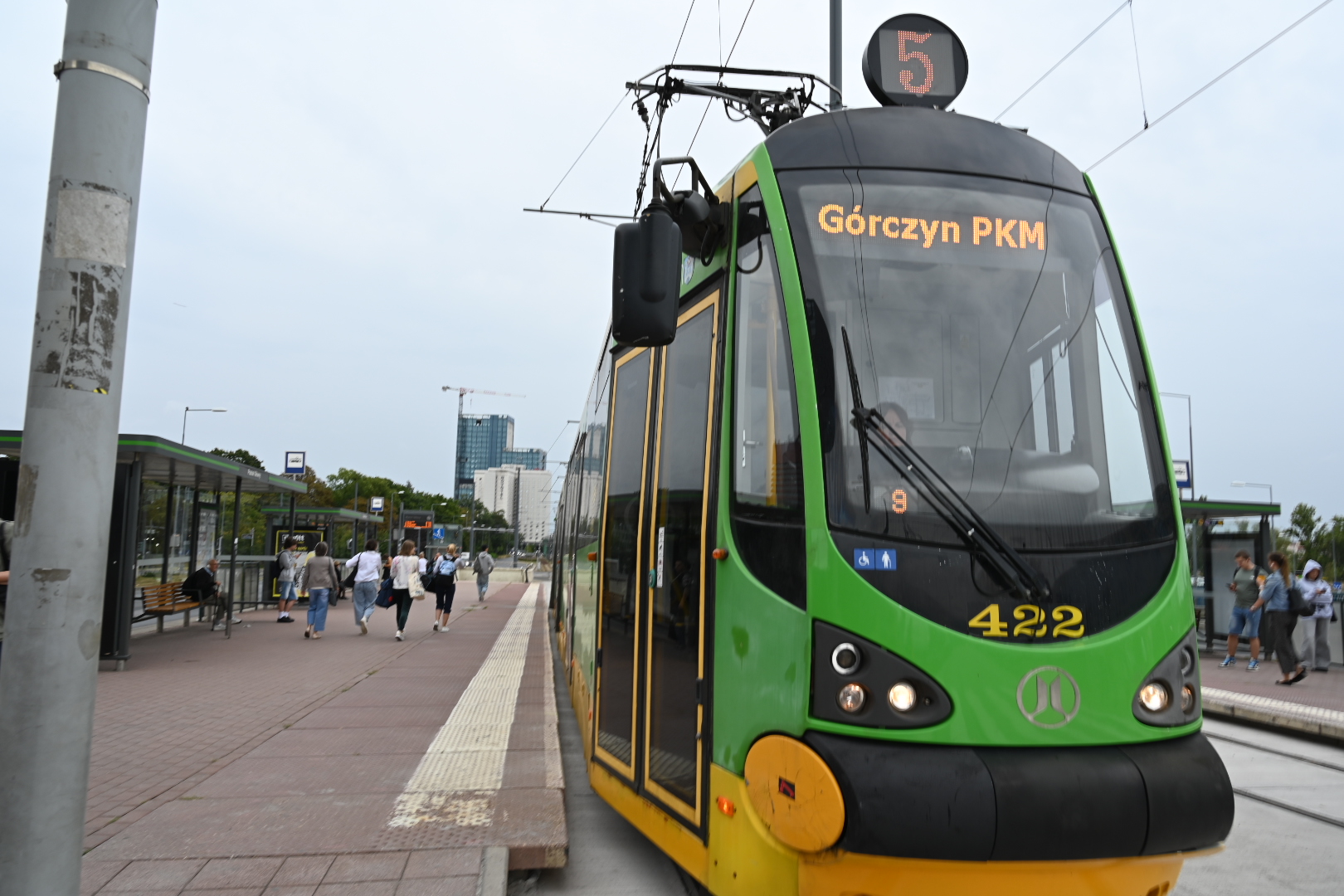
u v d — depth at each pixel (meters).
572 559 9.19
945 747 3.26
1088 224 4.31
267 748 7.33
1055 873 3.22
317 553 17.02
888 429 3.64
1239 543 17.08
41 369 2.83
